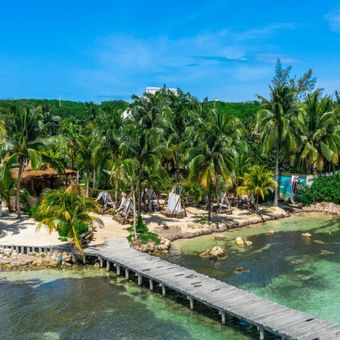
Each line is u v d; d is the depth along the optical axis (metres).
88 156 63.03
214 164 53.41
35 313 31.59
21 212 57.56
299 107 71.94
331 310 32.16
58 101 155.88
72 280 37.88
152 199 62.62
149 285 36.50
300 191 72.75
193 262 42.94
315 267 41.94
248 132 88.38
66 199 41.81
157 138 50.50
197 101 79.06
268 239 52.00
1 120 56.56
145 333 28.77
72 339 28.05
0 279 37.94
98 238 46.97
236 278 38.72
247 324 30.02
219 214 61.69
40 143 53.50
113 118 64.75
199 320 30.58
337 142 73.06
